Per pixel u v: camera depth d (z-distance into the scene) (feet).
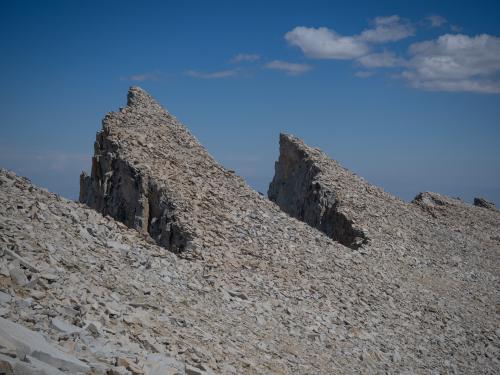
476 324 105.91
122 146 118.62
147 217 106.93
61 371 34.86
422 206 193.57
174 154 124.26
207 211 106.01
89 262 64.80
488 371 87.66
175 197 105.40
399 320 95.25
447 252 148.77
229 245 96.94
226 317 70.28
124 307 55.06
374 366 74.79
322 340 76.23
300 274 96.53
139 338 49.19
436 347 90.27
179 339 54.08
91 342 43.01
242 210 113.39
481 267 147.13
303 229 117.91
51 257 58.29
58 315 44.83
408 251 137.80
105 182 116.78
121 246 76.23
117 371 38.24
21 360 33.55
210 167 125.80
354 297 96.37
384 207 161.48
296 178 175.63
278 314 78.64
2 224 61.87
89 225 77.15
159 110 147.33
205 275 80.89
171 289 70.85
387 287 107.96
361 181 173.17
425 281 122.42
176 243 97.09
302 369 63.62
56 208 76.79
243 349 61.77
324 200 154.81
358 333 83.10
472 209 211.82
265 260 96.78
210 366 50.96
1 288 45.19
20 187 78.38
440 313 104.73
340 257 112.47
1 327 36.27
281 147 185.78
